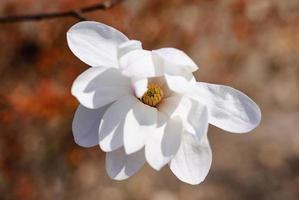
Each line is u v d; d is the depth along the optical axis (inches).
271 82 53.9
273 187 48.4
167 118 21.7
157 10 42.4
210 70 47.8
